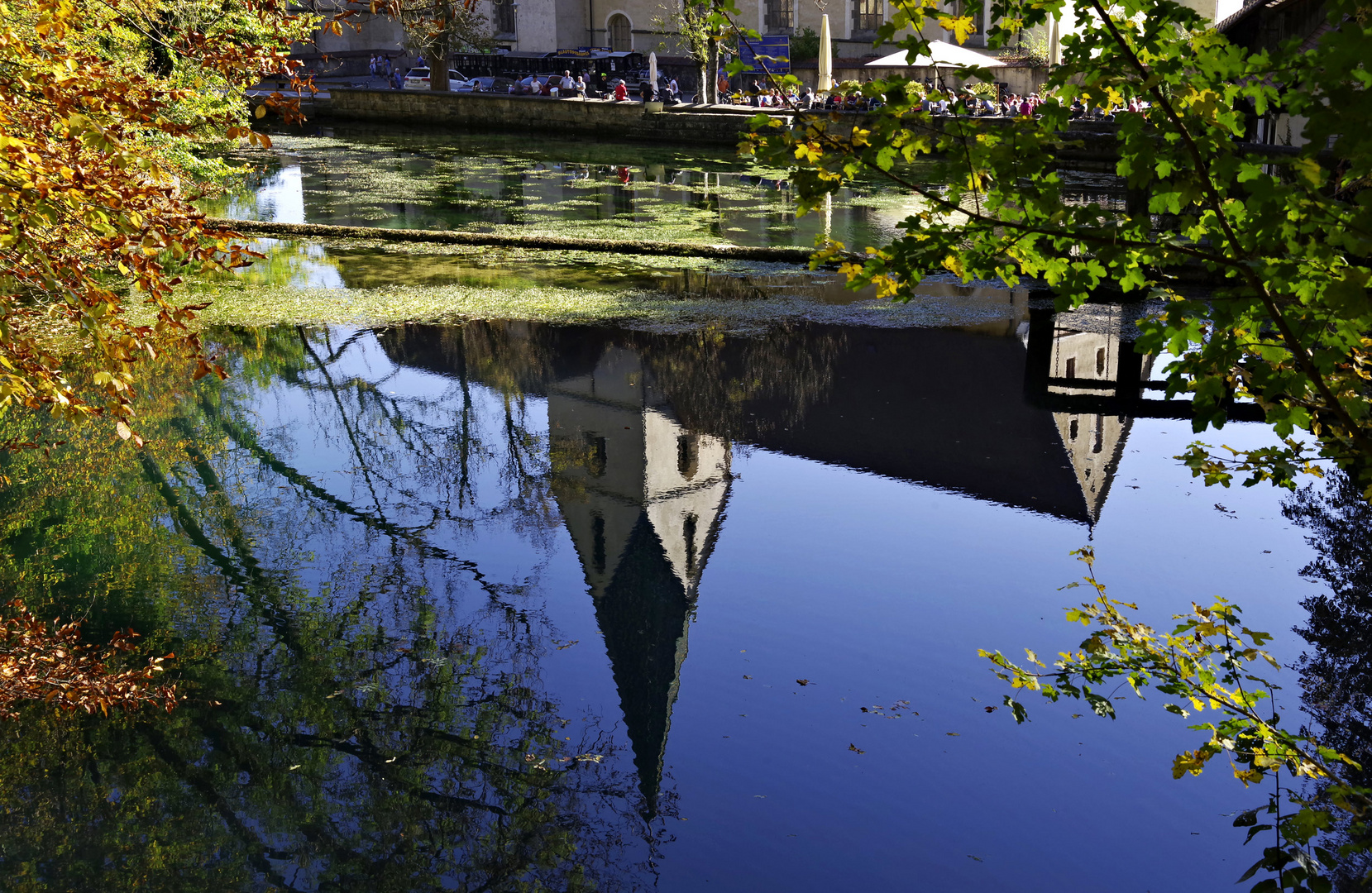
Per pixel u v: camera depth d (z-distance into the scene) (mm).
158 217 4285
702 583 9945
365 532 11266
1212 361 3135
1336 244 2525
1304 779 6715
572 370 16438
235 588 9812
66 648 6855
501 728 7926
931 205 3336
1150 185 3033
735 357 16938
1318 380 2912
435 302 19219
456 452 13758
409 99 48031
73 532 10617
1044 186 3004
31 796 6898
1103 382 16094
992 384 15828
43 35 4137
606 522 12523
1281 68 2641
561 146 42656
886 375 16203
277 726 7809
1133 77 3000
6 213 3990
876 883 6246
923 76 47938
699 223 25891
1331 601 9172
